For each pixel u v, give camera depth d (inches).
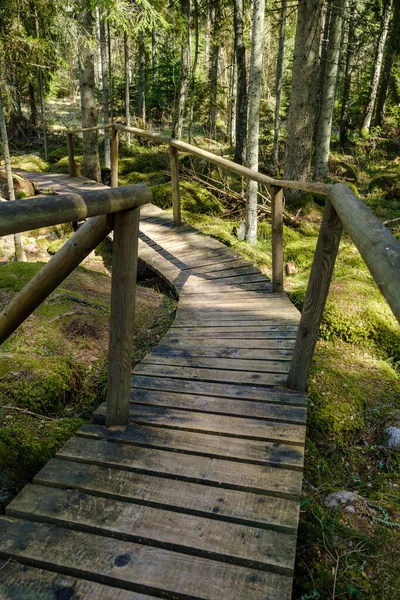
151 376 129.2
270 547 71.9
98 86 991.0
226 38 741.9
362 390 151.5
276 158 583.5
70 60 386.3
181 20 540.4
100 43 576.4
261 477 87.6
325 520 95.4
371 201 463.2
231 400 115.8
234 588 65.3
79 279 217.3
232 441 99.1
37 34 400.8
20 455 104.3
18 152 658.8
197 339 153.5
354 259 268.1
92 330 164.1
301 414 108.5
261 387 122.6
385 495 107.8
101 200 77.3
